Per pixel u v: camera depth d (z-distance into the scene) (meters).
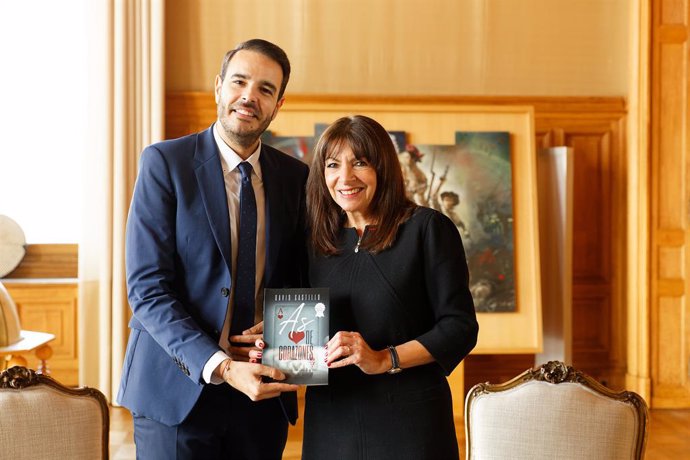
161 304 2.41
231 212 2.57
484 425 2.42
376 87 6.17
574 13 6.25
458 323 2.30
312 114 5.86
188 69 6.11
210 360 2.29
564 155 5.83
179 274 2.52
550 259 6.02
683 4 6.04
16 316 4.46
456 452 2.35
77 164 6.53
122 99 5.88
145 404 2.49
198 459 2.51
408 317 2.34
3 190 6.46
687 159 6.07
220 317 2.48
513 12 6.22
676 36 6.04
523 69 6.24
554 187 5.95
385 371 2.23
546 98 6.21
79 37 6.50
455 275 2.35
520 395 2.41
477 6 6.20
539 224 6.13
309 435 2.40
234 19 6.11
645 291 6.07
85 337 5.97
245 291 2.55
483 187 5.89
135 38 5.90
